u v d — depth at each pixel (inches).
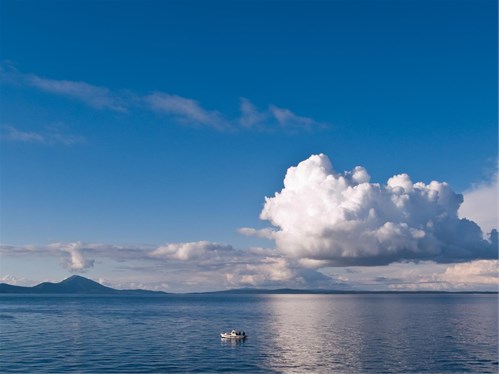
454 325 6815.9
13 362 3941.9
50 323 7416.3
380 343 4911.4
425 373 3550.7
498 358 4060.0
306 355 4242.1
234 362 3956.7
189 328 6633.9
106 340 5270.7
